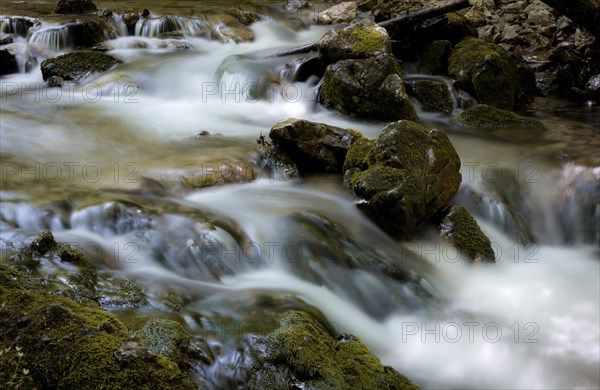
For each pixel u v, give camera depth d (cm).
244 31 1358
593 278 657
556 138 874
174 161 756
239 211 636
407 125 681
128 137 852
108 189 669
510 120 928
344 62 957
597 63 1097
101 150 796
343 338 464
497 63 1000
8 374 359
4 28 1273
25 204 622
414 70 1100
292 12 1561
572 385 506
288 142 741
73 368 356
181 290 508
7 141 812
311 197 684
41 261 522
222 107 1016
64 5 1359
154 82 1080
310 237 606
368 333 530
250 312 484
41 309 388
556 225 730
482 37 1273
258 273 562
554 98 1084
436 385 488
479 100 1002
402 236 630
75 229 601
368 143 719
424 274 597
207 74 1121
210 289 521
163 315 467
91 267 527
